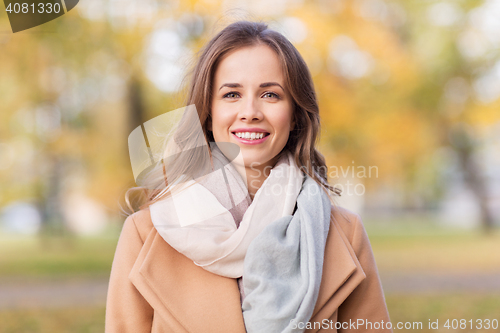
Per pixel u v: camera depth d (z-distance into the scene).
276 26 2.23
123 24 10.42
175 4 9.76
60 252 15.76
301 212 1.71
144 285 1.67
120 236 1.82
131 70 10.63
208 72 1.70
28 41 10.66
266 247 1.61
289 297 1.57
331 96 11.45
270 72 1.66
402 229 26.27
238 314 1.62
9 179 14.01
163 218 1.71
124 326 1.69
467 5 15.12
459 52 15.57
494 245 17.20
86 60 10.95
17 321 7.01
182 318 1.62
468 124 15.88
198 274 1.69
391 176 13.57
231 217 1.71
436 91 14.62
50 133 12.90
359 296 1.85
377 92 12.69
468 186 21.62
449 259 13.46
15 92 12.51
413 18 15.07
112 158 11.89
